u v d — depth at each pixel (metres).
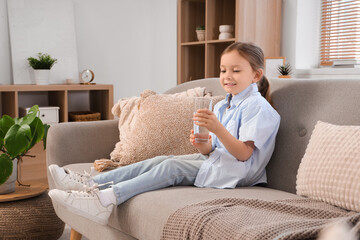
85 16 4.01
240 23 3.02
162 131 1.74
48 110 3.37
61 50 3.79
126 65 4.29
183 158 1.55
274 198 1.26
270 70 2.99
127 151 1.74
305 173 1.27
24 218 1.72
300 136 1.47
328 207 1.15
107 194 1.33
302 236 0.84
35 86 3.25
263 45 3.15
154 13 4.38
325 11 3.16
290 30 3.18
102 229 1.46
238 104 1.54
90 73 3.66
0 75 3.58
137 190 1.34
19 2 3.62
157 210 1.19
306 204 1.18
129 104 1.98
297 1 3.11
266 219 1.02
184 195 1.27
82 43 4.01
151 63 4.45
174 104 1.80
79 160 1.86
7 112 3.39
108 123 1.99
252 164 1.47
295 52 3.14
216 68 3.58
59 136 1.82
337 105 1.39
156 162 1.49
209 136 1.52
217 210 1.08
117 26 4.21
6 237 1.69
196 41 3.87
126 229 1.31
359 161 1.12
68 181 1.50
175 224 1.09
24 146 1.67
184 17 3.81
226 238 0.96
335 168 1.17
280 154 1.50
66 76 3.81
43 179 3.15
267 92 1.61
